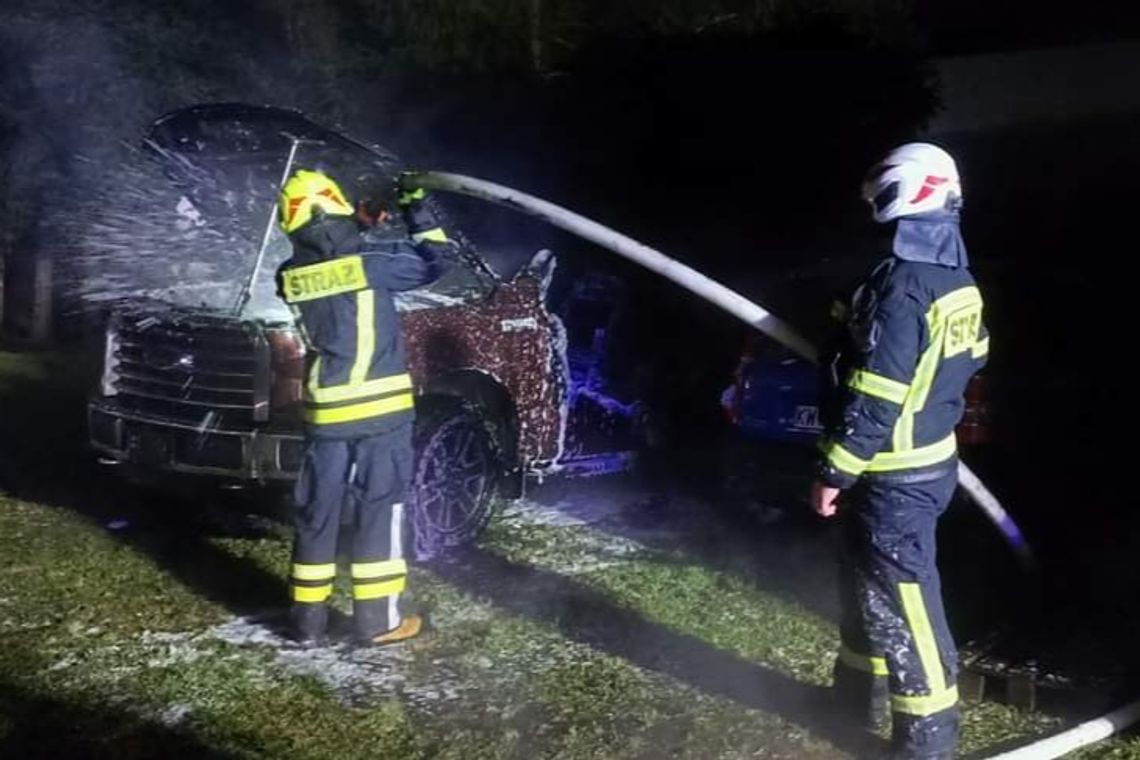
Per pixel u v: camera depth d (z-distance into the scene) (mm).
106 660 5344
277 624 5750
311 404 5430
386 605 5535
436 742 4785
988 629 5680
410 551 6418
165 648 5469
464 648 5559
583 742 4809
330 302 5359
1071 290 7172
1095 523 6723
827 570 6516
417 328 6309
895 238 4301
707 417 7945
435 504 6477
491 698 5121
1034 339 6793
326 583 5539
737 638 5715
